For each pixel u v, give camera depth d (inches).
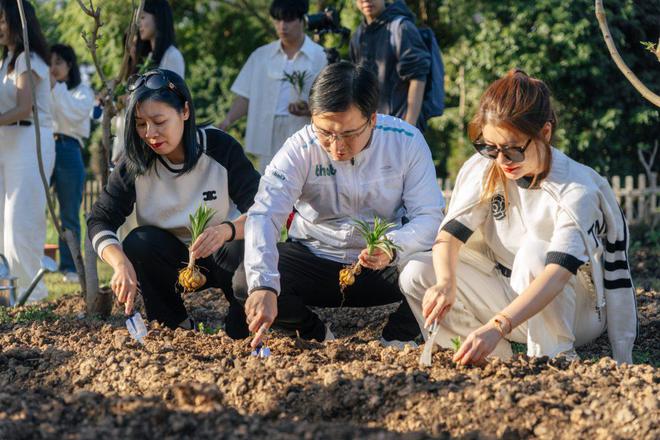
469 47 562.3
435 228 156.3
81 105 319.9
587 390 119.5
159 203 171.6
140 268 175.9
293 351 149.5
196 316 227.6
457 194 149.1
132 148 161.8
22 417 115.7
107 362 139.6
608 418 111.1
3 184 253.9
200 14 592.4
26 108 245.4
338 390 122.0
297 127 277.7
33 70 247.0
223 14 591.5
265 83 280.8
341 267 167.5
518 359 134.0
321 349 150.6
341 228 164.4
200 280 159.0
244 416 114.0
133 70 250.8
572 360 135.8
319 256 168.2
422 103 256.2
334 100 139.2
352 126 141.5
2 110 252.1
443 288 140.9
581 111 529.7
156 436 108.2
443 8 555.8
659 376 124.1
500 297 151.3
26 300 233.9
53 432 109.5
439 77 260.5
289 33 273.6
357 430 108.7
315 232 166.9
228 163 170.9
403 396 119.3
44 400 125.4
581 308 150.3
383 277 167.8
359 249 166.2
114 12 550.9
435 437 106.5
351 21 544.7
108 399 119.2
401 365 134.3
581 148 520.1
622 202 452.1
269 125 280.8
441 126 602.5
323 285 169.2
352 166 159.0
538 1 514.0
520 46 526.6
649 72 520.7
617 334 147.3
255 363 134.7
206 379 129.4
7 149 250.5
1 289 228.7
